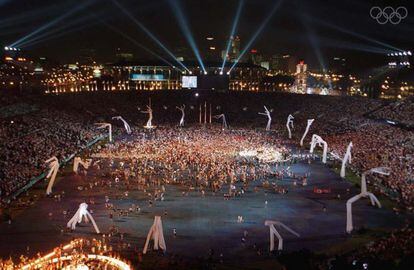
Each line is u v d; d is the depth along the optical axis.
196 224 66.12
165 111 188.75
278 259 53.53
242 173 96.88
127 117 174.62
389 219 68.50
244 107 193.25
